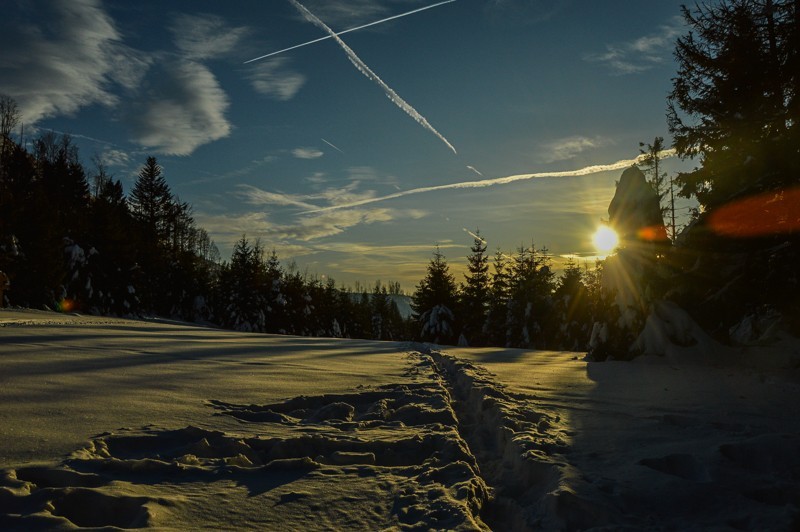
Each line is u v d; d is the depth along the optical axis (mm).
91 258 43375
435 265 51438
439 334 47281
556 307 42688
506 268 58844
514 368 10664
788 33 11617
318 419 5586
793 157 10836
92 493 2988
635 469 3682
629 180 14508
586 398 6914
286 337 19688
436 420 5660
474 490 3377
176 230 76625
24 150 63688
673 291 12844
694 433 4852
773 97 12023
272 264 62688
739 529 2850
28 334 12266
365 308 95562
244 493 3260
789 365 9617
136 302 46281
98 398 5602
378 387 7566
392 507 3096
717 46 13023
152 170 73375
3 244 34188
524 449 4164
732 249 11984
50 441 3955
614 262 13789
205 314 61594
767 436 4379
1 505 2818
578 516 2955
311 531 2756
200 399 5973
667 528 2809
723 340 12320
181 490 3244
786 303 11133
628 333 12977
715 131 12820
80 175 67562
